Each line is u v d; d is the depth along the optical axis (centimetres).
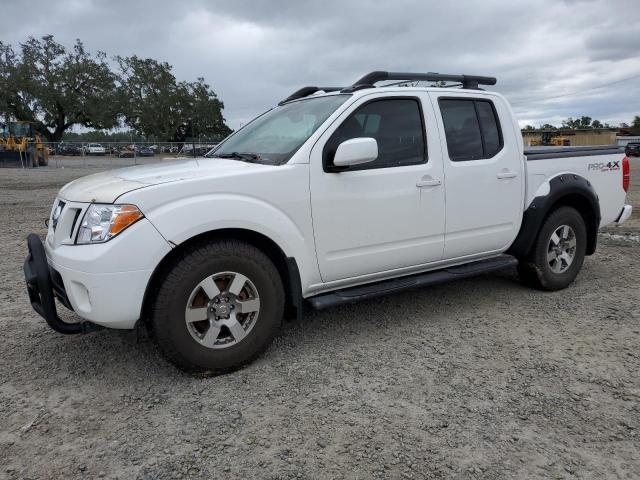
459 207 435
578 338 400
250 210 334
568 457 257
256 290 344
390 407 303
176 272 315
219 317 335
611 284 544
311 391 322
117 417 294
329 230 371
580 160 525
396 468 249
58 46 5675
